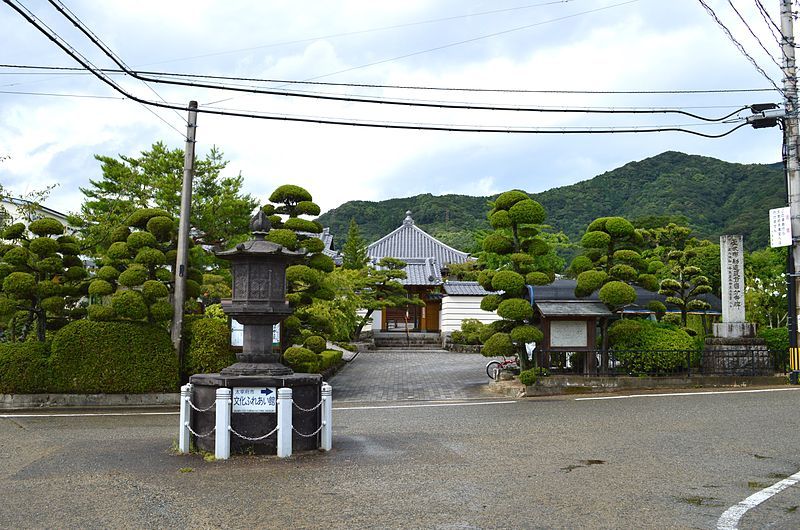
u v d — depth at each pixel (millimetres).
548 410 14352
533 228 18781
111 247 17109
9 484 7633
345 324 27094
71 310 18359
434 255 47344
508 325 18719
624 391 17562
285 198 19000
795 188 18062
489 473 8133
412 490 7262
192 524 6012
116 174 24719
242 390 9359
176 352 17000
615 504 6680
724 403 14609
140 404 16562
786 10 17469
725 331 19156
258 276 9953
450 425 12414
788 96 17484
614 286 17562
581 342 18312
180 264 17359
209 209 24141
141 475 8062
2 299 16688
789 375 18219
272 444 9344
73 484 7609
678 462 8766
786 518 6199
